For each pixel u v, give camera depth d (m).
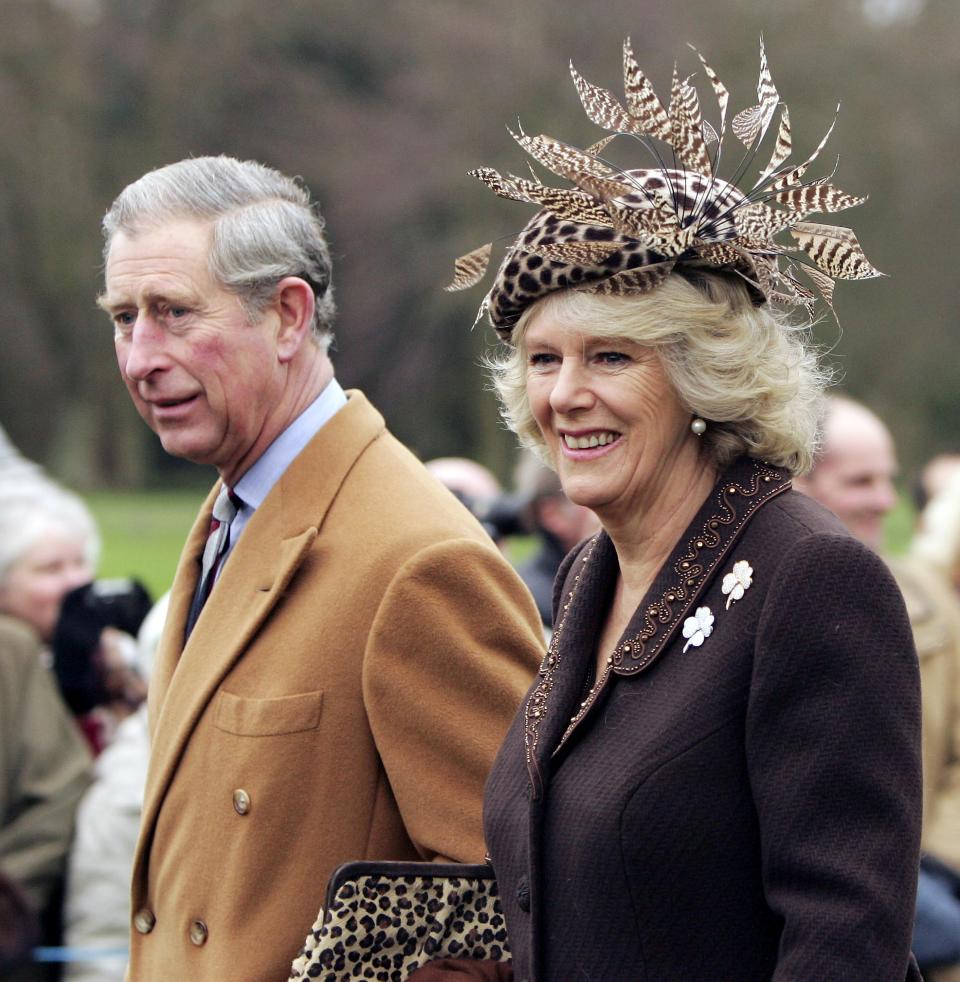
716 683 4.70
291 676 6.43
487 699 6.36
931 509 10.84
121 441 77.94
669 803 4.65
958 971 9.44
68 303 70.31
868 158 58.31
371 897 5.82
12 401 72.44
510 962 5.87
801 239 5.07
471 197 68.25
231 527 7.18
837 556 4.60
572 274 4.98
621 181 5.14
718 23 59.19
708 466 5.11
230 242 6.72
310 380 7.05
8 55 66.50
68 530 11.45
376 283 74.06
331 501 6.78
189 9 75.38
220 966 6.30
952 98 60.66
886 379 61.75
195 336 6.70
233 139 74.81
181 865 6.56
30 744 9.86
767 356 5.03
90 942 9.52
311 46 77.81
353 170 72.81
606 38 62.91
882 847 4.43
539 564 11.91
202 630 6.82
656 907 4.67
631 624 4.98
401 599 6.35
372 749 6.40
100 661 10.59
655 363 5.02
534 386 5.24
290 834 6.33
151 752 6.93
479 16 69.12
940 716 10.05
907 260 60.28
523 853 5.13
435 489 6.87
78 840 9.70
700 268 5.01
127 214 6.85
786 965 4.42
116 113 74.62
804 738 4.51
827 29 58.69
